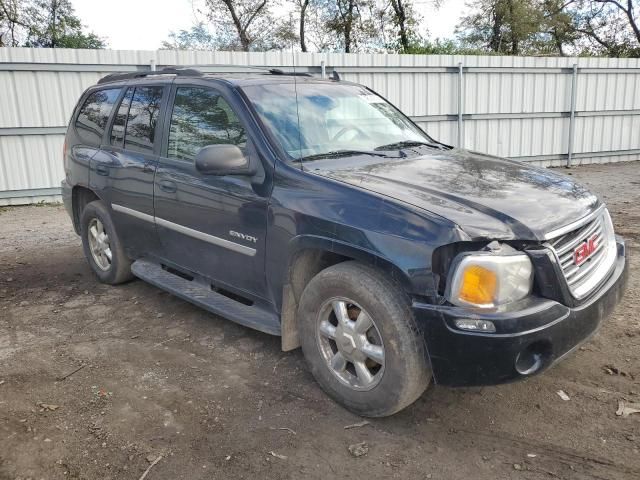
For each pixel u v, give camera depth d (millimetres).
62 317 4824
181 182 4152
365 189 3109
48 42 32094
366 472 2762
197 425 3172
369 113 4402
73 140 5723
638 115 15695
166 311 4883
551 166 15195
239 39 28875
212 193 3879
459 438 3012
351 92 4539
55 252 7055
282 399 3424
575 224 2996
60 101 10859
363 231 2963
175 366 3875
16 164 10828
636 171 13789
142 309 4949
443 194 3070
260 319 3742
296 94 4098
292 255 3377
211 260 4082
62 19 31688
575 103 14867
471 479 2697
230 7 28203
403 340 2857
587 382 3516
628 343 4008
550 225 2881
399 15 29078
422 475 2732
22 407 3371
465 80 13711
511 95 14250
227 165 3445
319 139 3818
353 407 3197
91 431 3121
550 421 3133
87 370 3842
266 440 3025
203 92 4160
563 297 2799
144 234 4770
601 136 15438
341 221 3064
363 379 3115
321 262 3525
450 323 2697
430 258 2730
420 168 3564
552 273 2777
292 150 3604
